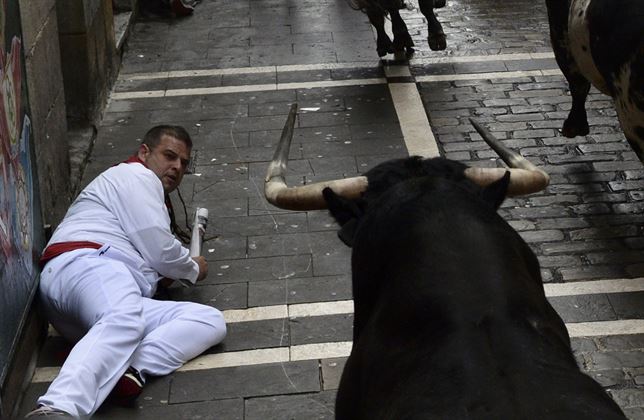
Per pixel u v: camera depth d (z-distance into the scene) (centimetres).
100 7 938
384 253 353
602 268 672
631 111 652
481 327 297
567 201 757
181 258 608
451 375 279
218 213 748
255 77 1004
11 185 557
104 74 950
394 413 281
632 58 630
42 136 681
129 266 590
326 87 973
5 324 528
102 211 603
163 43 1103
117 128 905
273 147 853
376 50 1058
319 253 691
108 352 538
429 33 995
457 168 397
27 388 568
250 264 682
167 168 638
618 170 799
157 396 554
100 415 539
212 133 885
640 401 542
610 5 654
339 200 395
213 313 589
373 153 838
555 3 773
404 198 364
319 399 549
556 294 644
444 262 326
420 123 891
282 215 741
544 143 850
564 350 305
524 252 355
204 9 1203
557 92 943
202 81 1001
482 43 1069
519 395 263
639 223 724
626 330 603
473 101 931
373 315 344
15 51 592
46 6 718
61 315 582
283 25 1144
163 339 568
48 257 593
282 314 626
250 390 557
